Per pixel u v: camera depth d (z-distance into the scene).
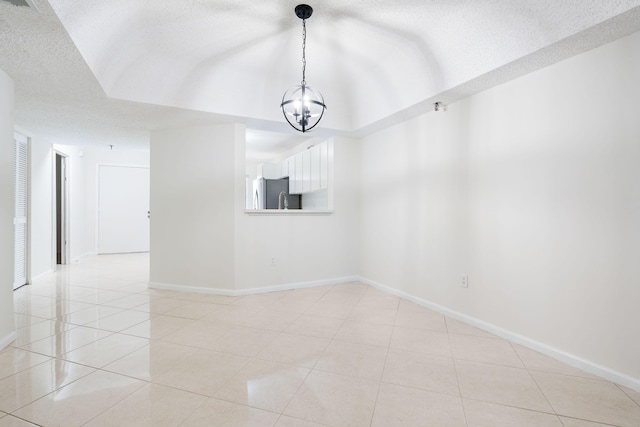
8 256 2.40
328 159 4.49
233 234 3.77
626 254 1.87
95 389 1.81
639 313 1.82
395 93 3.24
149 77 2.94
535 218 2.33
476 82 2.56
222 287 3.82
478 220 2.77
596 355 2.00
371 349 2.36
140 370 2.03
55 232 5.16
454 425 1.53
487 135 2.70
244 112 3.49
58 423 1.52
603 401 1.72
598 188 1.99
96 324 2.83
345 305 3.42
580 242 2.08
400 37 2.65
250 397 1.75
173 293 3.88
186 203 3.96
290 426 1.52
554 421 1.56
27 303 3.45
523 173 2.41
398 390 1.83
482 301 2.74
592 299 2.02
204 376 1.96
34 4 1.58
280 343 2.46
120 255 6.88
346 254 4.46
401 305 3.41
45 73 2.39
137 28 2.44
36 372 1.99
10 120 2.42
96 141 4.80
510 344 2.44
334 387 1.85
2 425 1.50
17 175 4.07
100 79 2.58
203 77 3.14
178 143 3.99
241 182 3.80
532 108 2.36
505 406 1.68
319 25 2.49
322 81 3.54
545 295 2.27
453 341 2.50
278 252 4.03
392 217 3.85
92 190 6.86
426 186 3.34
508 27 2.12
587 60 2.05
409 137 3.57
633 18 1.70
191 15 2.34
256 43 2.77
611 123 1.93
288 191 6.09
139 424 1.52
